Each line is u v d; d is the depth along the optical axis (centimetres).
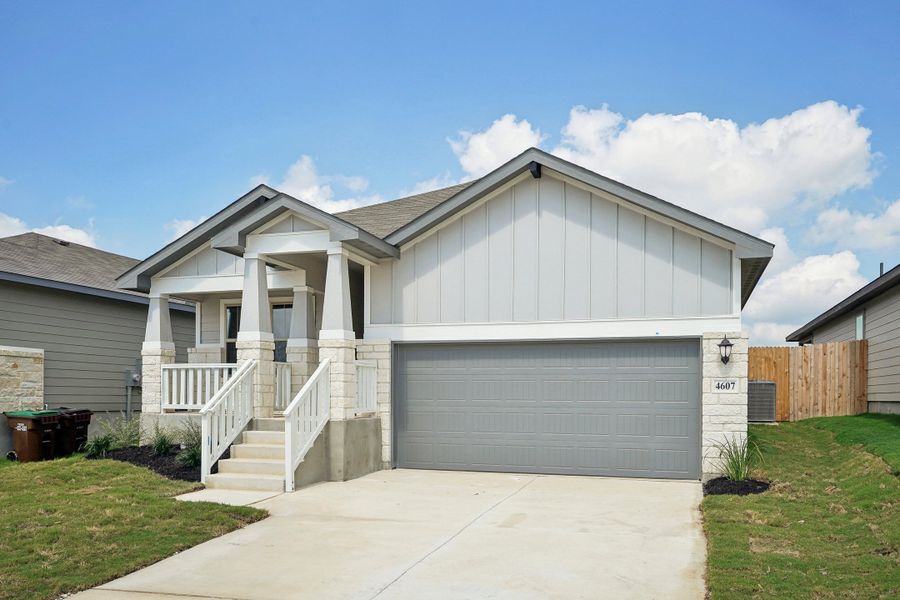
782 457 1273
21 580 600
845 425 1644
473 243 1259
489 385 1247
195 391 1496
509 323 1228
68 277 1655
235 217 1355
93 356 1708
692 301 1137
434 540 745
